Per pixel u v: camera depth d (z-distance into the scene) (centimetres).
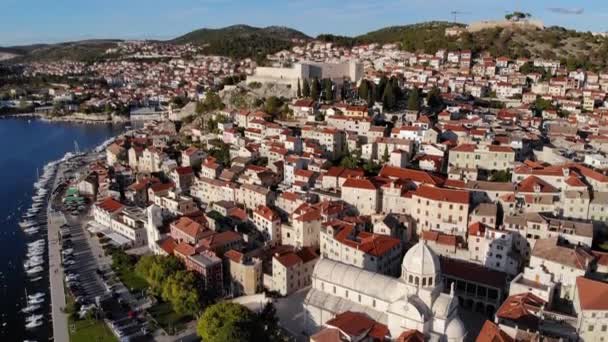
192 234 18712
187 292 15488
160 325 15288
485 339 11088
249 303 16112
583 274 13400
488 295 14612
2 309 16625
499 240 15512
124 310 16112
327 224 17825
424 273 11744
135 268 18362
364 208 19900
